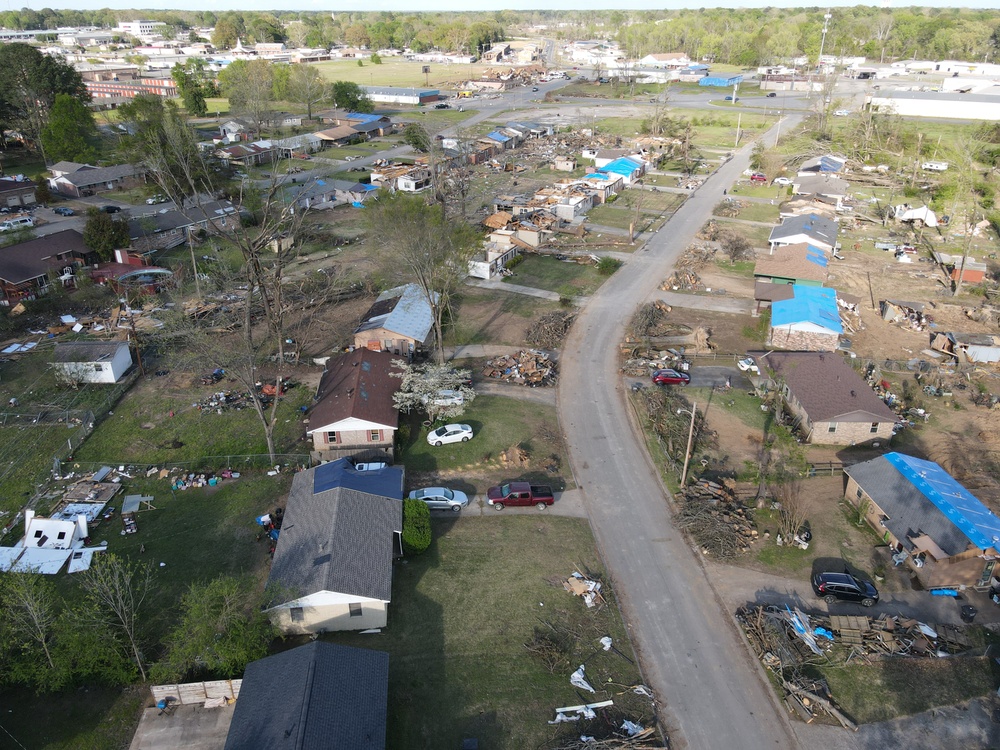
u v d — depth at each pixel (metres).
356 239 91.75
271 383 57.38
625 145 146.62
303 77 177.88
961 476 45.84
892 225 100.75
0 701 30.20
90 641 30.20
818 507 43.16
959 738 29.00
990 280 80.44
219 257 76.25
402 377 53.50
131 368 59.53
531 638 33.44
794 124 170.62
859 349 63.56
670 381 56.97
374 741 25.83
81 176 112.31
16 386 56.56
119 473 45.69
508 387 56.88
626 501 43.75
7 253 74.44
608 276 80.81
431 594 35.97
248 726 26.17
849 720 29.59
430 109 192.88
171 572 37.28
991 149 136.12
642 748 27.88
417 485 44.69
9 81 132.25
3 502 43.06
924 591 36.75
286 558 35.03
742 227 99.50
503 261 81.69
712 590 36.84
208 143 134.62
